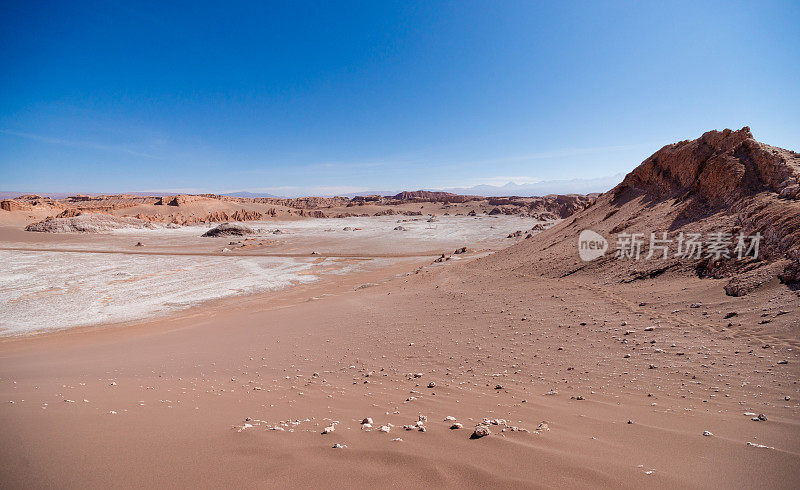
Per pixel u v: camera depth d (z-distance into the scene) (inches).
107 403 276.1
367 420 205.8
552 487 122.3
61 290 1620.3
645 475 131.0
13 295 1523.1
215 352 593.9
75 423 207.9
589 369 345.7
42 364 606.9
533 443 162.7
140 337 836.0
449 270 1363.2
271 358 521.7
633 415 219.9
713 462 143.6
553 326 509.7
